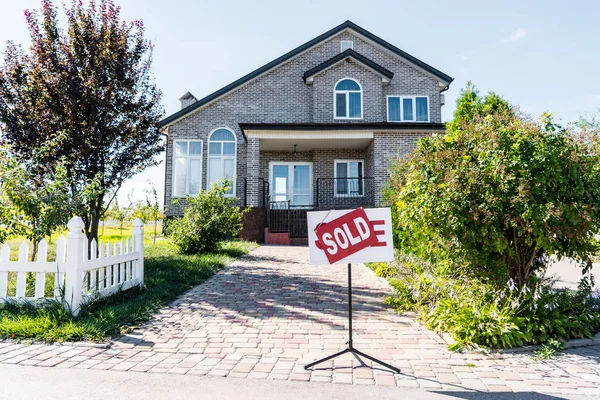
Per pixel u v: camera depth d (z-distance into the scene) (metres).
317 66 17.75
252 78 18.34
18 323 4.52
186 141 18.00
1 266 5.30
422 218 4.90
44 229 6.30
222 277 8.14
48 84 8.60
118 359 3.82
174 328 4.80
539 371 3.63
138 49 9.81
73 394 3.09
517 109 5.18
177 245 10.92
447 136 5.17
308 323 5.04
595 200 4.57
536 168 4.60
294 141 16.53
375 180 15.30
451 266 5.36
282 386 3.26
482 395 3.13
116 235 21.11
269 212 16.27
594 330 4.73
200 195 11.45
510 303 4.66
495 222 4.57
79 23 9.20
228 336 4.53
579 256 4.89
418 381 3.38
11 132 8.47
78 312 5.02
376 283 7.62
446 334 4.52
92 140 8.96
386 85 18.61
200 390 3.17
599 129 4.93
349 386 3.27
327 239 3.94
